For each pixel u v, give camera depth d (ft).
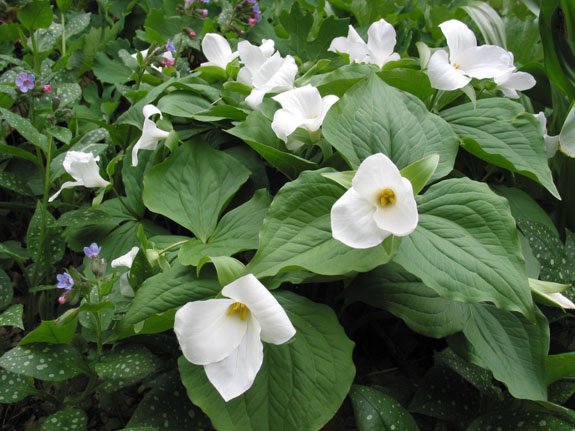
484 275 1.56
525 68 2.76
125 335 1.82
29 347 1.82
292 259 1.63
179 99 2.44
